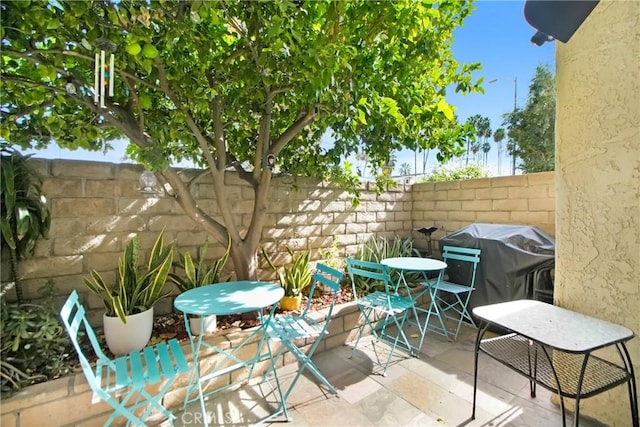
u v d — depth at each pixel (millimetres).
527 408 1997
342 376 2398
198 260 2863
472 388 2227
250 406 2051
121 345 2039
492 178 3941
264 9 1877
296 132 2846
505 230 3359
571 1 1476
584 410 1864
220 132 2566
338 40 2203
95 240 2404
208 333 2410
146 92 2312
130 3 1541
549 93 10445
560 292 2006
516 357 1948
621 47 1633
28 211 1906
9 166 1814
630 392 1493
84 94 1943
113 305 2020
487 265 3223
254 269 2863
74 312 2264
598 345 1361
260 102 2607
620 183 1659
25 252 2020
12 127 1964
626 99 1619
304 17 1908
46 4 1467
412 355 2723
